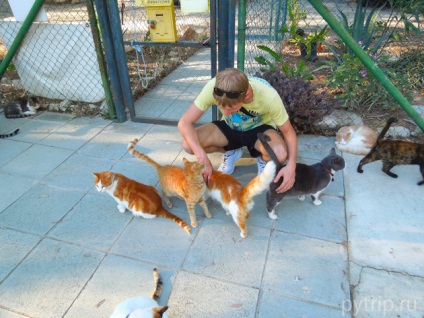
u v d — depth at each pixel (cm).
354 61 378
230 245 226
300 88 334
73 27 375
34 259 220
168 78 516
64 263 217
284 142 249
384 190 271
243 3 278
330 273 204
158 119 382
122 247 227
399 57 495
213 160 316
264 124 256
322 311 183
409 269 205
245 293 194
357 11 461
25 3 372
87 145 346
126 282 204
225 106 191
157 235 236
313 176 234
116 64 354
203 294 194
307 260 213
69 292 199
